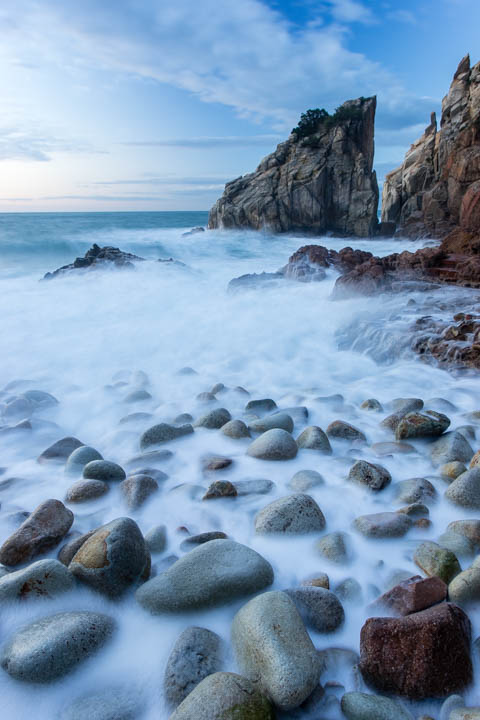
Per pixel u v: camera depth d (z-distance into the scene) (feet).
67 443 12.84
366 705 5.30
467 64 109.70
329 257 45.19
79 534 8.94
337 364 20.88
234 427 13.16
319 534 8.77
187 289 40.27
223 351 22.59
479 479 9.57
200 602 6.89
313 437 12.32
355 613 6.97
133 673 6.06
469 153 96.02
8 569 8.00
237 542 8.09
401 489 10.01
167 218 350.43
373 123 149.79
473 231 40.68
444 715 5.44
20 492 10.64
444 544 8.17
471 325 20.89
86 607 7.15
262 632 5.76
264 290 36.70
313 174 137.80
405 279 33.94
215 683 5.33
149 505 9.89
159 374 19.61
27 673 5.84
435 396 16.17
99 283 42.73
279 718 5.43
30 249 83.35
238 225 141.79
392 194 137.08
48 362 21.06
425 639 5.77
